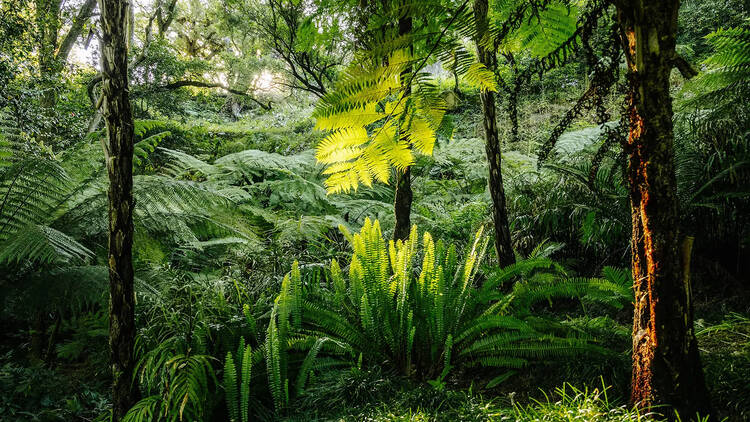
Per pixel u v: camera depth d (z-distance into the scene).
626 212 3.73
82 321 3.39
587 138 4.90
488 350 2.80
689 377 1.82
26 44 6.68
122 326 2.12
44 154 5.68
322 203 6.02
